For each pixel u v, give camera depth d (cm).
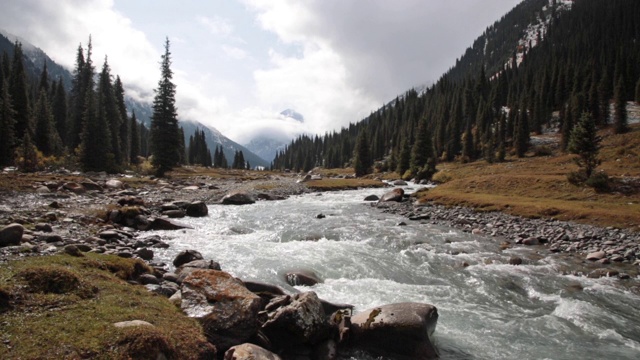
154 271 1195
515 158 9994
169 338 671
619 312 1262
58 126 7812
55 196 2691
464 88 16362
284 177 9838
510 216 3155
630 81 12112
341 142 18712
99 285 862
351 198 4769
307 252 1792
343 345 912
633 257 1953
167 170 5997
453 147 11869
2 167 4869
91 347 580
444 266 1723
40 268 807
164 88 5947
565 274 1688
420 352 898
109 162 5841
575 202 3656
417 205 3956
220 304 842
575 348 1003
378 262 1716
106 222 2095
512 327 1116
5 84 5678
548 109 12425
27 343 573
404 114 17800
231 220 2700
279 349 859
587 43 18188
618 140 8206
